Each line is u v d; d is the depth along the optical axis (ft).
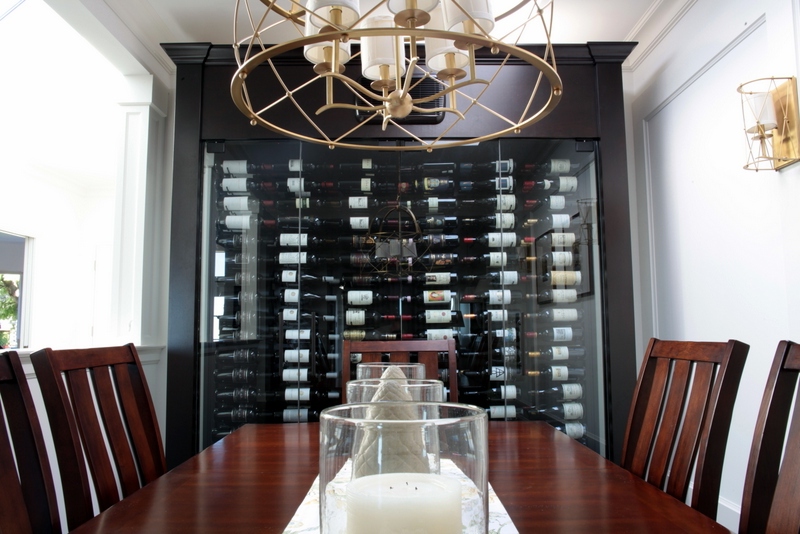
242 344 8.10
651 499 2.76
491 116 7.97
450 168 8.27
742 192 6.44
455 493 1.43
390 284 8.23
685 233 7.70
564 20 7.93
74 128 12.62
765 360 6.06
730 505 6.61
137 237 8.21
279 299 8.14
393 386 2.27
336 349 8.12
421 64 7.80
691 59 7.44
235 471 3.37
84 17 6.82
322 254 8.23
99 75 9.74
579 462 3.51
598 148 8.03
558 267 8.16
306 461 3.62
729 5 6.57
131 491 3.57
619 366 7.75
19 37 8.34
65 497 2.98
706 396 3.23
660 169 8.40
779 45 5.64
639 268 8.99
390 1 2.79
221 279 8.14
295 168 8.19
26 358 5.66
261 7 7.41
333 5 2.66
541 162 8.21
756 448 2.62
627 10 7.72
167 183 8.81
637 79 9.09
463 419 1.50
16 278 15.70
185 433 7.60
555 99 2.88
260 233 8.21
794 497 2.28
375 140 7.97
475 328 8.14
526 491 2.90
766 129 5.61
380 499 1.38
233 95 2.81
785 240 5.64
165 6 7.54
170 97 8.94
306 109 7.97
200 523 2.46
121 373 3.84
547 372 8.07
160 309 8.57
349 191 8.28
